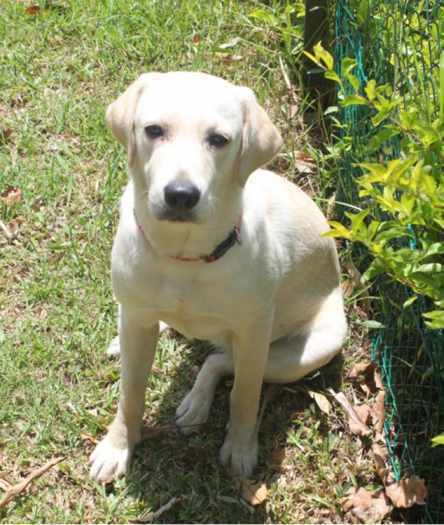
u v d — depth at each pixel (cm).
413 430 335
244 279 278
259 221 285
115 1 493
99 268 381
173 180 247
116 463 319
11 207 400
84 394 342
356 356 364
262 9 494
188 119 253
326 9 436
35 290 371
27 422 332
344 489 322
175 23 484
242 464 323
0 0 499
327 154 435
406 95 335
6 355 348
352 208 384
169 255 270
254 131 267
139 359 305
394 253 282
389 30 348
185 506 314
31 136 430
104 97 453
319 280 345
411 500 311
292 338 347
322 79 443
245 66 468
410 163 272
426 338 318
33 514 307
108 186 407
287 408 347
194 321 295
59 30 484
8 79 457
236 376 312
